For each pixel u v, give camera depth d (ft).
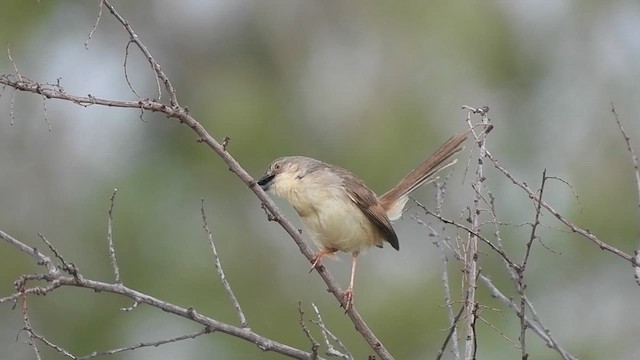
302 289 45.03
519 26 52.08
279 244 46.37
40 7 49.52
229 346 42.96
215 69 52.44
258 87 51.19
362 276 44.55
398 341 42.32
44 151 47.67
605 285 43.93
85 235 45.27
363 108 49.32
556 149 49.21
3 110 47.14
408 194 32.63
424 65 50.47
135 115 48.70
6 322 44.34
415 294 43.06
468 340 24.06
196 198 46.83
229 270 45.14
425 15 50.98
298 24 53.06
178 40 52.90
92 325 43.98
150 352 43.01
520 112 50.67
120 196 45.55
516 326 38.83
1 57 47.67
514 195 42.04
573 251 43.52
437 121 48.85
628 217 45.03
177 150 48.34
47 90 22.99
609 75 52.01
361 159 47.47
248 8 53.21
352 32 52.49
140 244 44.60
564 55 52.65
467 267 25.08
